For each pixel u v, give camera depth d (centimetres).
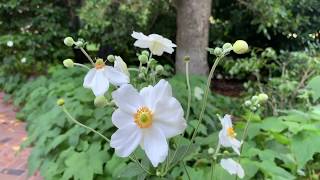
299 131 32
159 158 20
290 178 31
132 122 21
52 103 63
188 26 83
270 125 36
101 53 103
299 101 57
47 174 42
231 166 25
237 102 70
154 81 27
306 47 93
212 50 24
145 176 24
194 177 31
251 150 34
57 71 80
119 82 23
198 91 52
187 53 83
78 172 39
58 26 100
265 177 32
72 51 103
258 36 102
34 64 100
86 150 43
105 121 45
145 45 25
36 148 48
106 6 85
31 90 79
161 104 20
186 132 41
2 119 75
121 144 20
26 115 71
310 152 31
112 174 38
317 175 35
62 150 46
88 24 93
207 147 35
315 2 94
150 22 100
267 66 73
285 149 35
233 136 24
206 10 83
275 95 59
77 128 46
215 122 53
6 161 56
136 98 21
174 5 92
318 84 30
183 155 25
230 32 105
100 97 23
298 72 63
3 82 95
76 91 59
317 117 34
